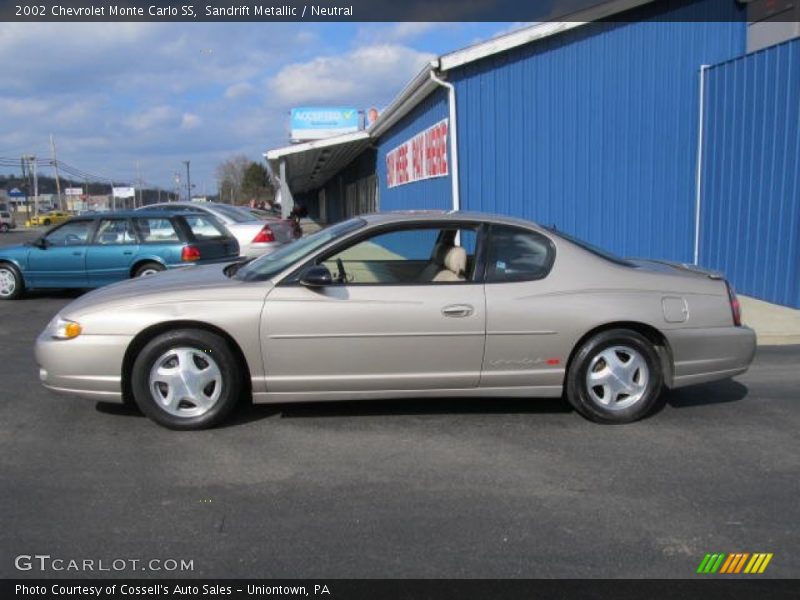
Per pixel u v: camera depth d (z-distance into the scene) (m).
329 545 3.15
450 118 10.50
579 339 4.67
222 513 3.46
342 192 34.81
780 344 7.26
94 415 4.92
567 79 10.30
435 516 3.43
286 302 4.50
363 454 4.24
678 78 10.13
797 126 8.09
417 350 4.57
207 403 4.59
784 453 4.27
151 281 5.04
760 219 8.81
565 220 10.55
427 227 4.82
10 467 4.02
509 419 4.89
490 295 4.61
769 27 9.50
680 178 10.30
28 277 10.58
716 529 3.31
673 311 4.73
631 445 4.41
